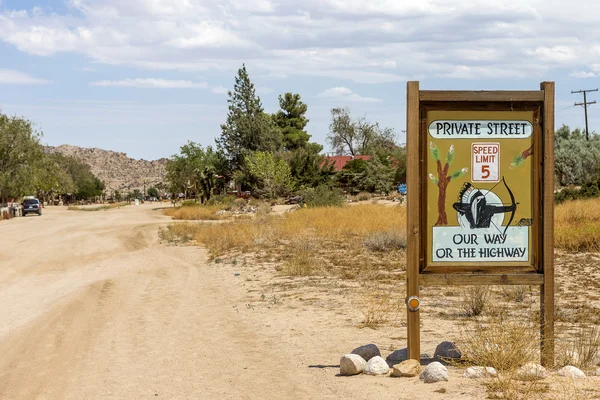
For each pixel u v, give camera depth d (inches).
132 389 293.9
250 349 371.6
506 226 294.4
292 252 952.9
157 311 532.1
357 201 2785.4
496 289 556.1
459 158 293.6
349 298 543.2
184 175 3737.7
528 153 294.0
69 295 645.9
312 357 345.1
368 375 292.2
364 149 5191.9
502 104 292.4
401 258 831.7
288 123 4697.3
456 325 418.3
